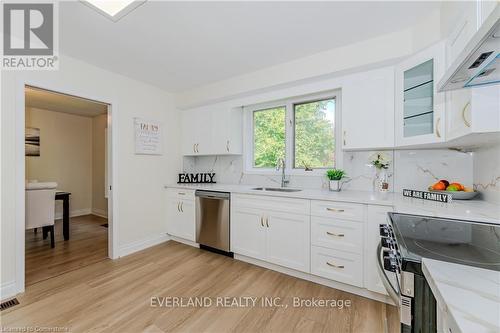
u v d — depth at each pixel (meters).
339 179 2.47
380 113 2.09
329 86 2.41
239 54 2.35
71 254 2.91
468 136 1.33
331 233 2.05
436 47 1.66
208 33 1.97
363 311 1.76
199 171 3.93
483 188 1.73
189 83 3.17
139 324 1.62
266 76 2.67
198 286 2.13
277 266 2.44
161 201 3.40
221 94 3.08
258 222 2.51
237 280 2.24
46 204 3.09
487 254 0.84
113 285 2.14
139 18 1.76
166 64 2.59
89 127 5.43
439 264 0.73
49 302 1.87
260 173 3.23
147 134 3.19
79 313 1.73
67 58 2.38
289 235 2.30
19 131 2.03
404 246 0.94
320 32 1.95
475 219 1.28
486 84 0.99
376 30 1.91
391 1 1.58
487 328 0.41
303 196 2.19
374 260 1.84
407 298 0.80
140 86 3.12
